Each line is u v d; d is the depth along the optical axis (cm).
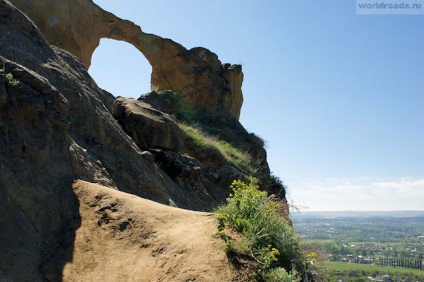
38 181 530
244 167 1700
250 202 513
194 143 1475
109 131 842
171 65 2558
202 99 2492
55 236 495
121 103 1141
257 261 428
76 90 796
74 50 1852
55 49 930
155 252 455
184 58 2555
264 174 1805
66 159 607
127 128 1098
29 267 426
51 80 740
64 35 1788
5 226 443
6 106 516
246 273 409
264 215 497
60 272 434
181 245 452
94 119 809
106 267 443
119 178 786
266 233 471
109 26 2292
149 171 911
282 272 411
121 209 533
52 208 523
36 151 541
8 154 502
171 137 1141
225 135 2158
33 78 575
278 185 1800
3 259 412
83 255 461
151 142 1104
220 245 444
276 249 450
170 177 1103
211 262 416
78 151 666
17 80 550
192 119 2178
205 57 2575
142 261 446
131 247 471
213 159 1500
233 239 457
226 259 423
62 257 456
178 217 534
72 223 516
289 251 468
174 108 1888
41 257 453
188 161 1175
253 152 2231
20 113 536
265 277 409
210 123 2405
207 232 479
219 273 403
